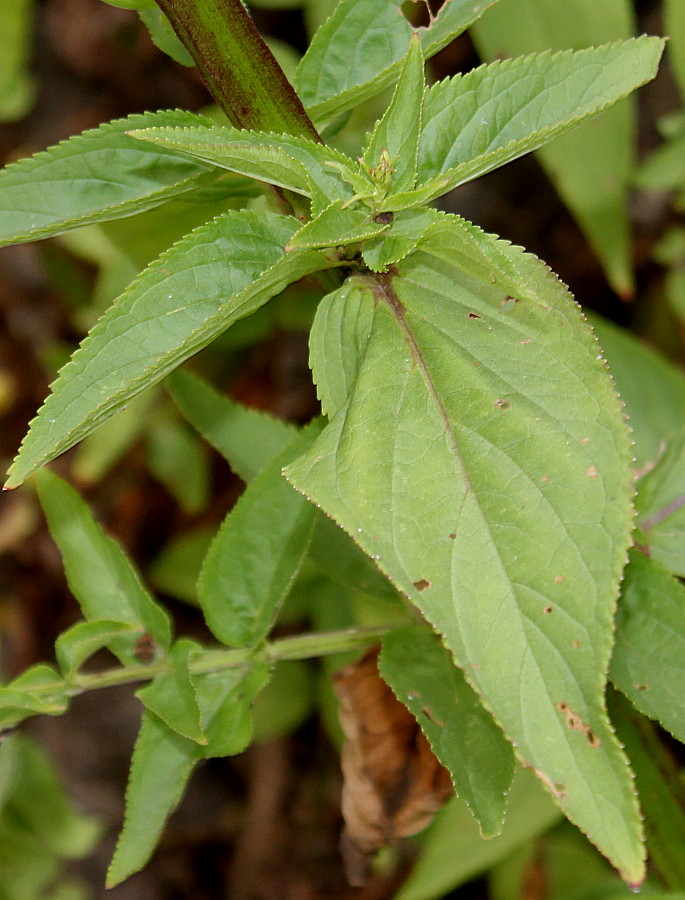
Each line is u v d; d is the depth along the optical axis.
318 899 1.01
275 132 0.49
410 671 0.49
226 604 0.52
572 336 0.46
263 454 0.55
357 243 0.48
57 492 0.53
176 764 0.52
